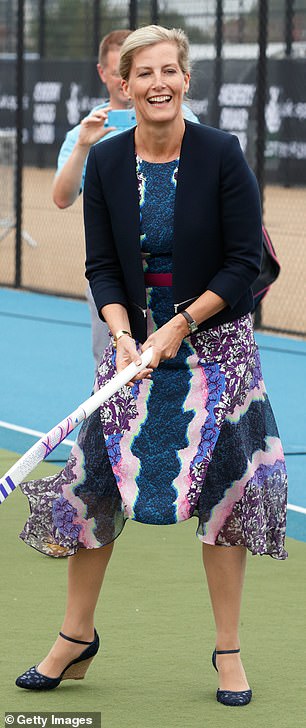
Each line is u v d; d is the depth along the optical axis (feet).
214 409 22.38
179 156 22.35
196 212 22.15
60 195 33.42
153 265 22.58
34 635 25.98
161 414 22.48
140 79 22.11
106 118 32.42
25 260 91.76
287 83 90.84
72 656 23.43
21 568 30.25
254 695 23.40
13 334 64.95
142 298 22.63
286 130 94.63
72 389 51.83
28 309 73.20
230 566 22.97
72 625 23.40
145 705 22.84
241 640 26.08
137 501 22.31
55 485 23.27
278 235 96.02
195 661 24.97
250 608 27.94
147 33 22.11
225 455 22.48
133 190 22.41
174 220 22.17
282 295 78.23
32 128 93.86
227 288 22.12
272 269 30.94
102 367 23.08
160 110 22.02
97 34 95.96
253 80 86.63
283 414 47.93
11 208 93.35
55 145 91.91
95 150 22.91
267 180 96.43
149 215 22.35
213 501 22.58
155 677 24.16
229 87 85.66
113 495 22.98
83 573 23.34
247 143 87.40
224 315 22.52
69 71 88.33
